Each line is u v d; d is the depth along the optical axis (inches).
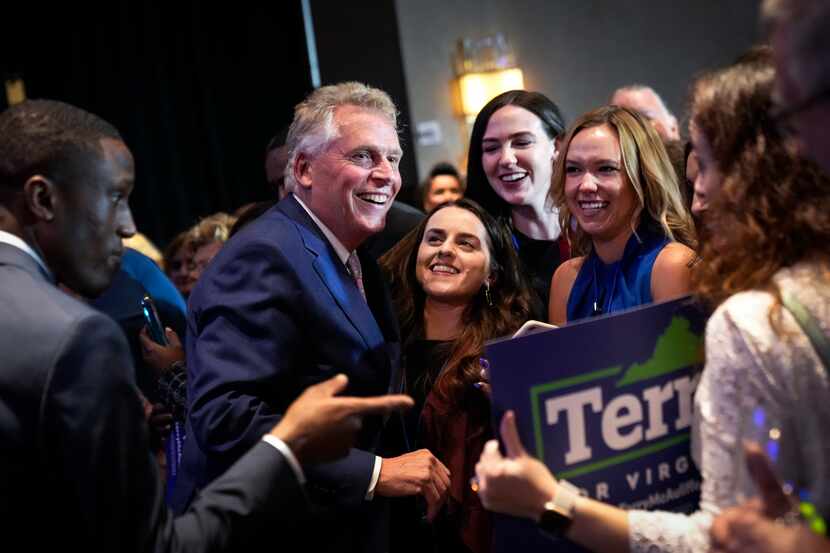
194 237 147.1
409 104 256.8
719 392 49.7
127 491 51.7
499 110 111.6
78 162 56.1
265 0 261.6
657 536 50.9
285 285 75.0
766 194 50.6
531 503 52.5
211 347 73.6
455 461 86.2
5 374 51.2
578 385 56.2
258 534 56.7
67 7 248.2
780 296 48.3
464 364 89.0
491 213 114.6
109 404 51.9
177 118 259.3
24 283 54.0
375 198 81.5
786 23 42.2
